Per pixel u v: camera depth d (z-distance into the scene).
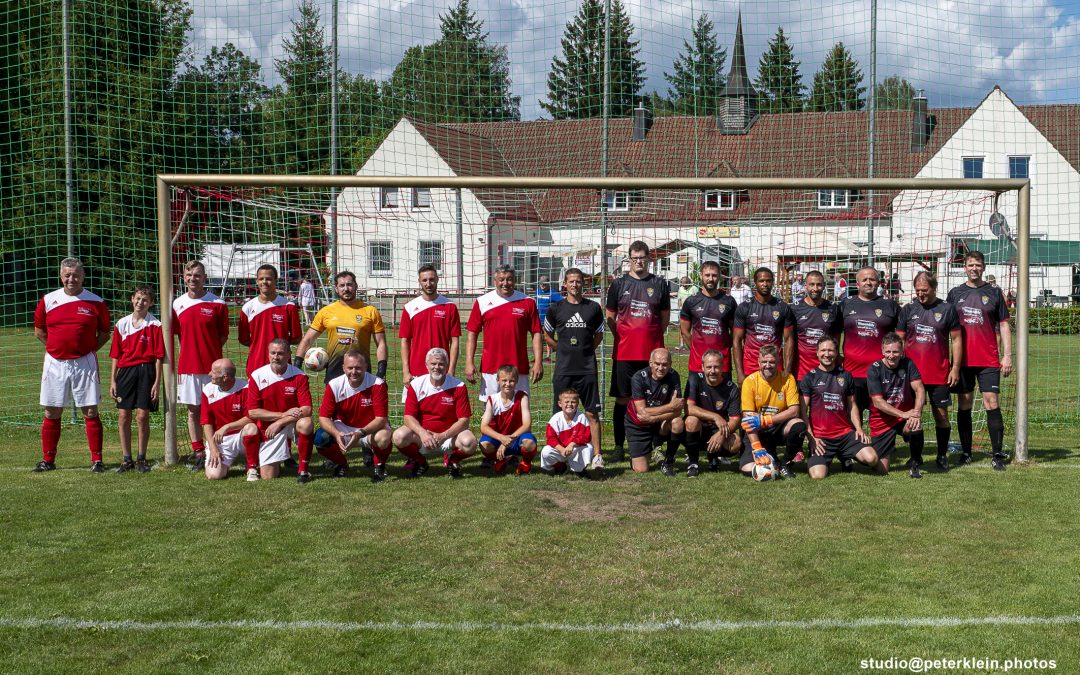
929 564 4.66
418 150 14.63
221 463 6.82
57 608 4.07
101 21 15.33
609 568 4.62
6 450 8.16
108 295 16.84
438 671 3.42
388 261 14.69
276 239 14.33
